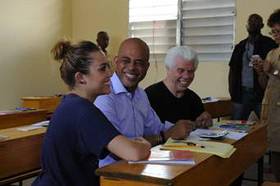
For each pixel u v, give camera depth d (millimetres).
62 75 1587
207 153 1570
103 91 1576
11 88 5566
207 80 5465
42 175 1529
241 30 5184
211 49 5461
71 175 1476
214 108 4543
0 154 2416
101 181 1319
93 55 1531
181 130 1961
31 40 5863
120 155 1418
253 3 5074
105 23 6238
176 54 2348
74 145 1467
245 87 4324
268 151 3191
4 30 5449
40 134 2668
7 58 5504
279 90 3199
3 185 2533
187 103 2494
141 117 2039
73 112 1464
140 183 1256
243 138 2020
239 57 4352
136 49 1936
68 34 6457
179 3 5641
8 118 3586
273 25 3299
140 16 5957
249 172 3439
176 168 1335
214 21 5418
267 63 3297
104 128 1430
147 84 5895
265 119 3244
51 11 6172
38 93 5984
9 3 5508
